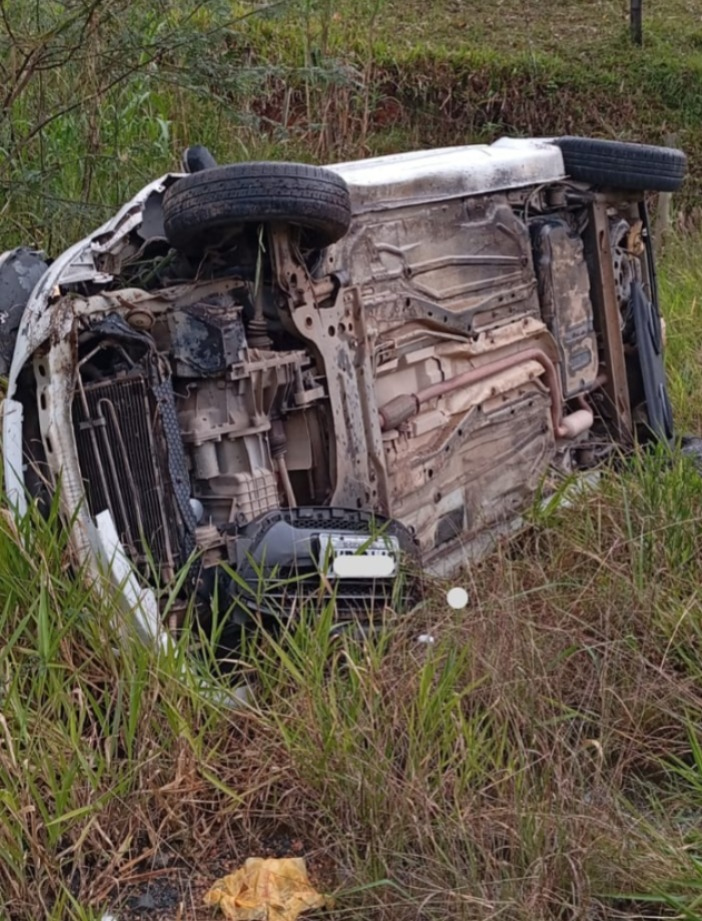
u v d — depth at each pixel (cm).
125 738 313
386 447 401
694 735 318
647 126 1109
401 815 288
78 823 293
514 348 469
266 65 643
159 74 547
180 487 339
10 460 347
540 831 281
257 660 341
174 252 373
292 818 304
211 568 346
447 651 340
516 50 1159
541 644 359
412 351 416
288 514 360
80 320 337
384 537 368
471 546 437
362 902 275
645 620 377
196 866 295
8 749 294
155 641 325
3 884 277
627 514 416
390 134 966
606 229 527
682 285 838
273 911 273
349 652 340
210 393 353
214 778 303
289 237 360
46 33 495
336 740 307
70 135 567
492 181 457
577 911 265
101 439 340
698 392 639
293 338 374
